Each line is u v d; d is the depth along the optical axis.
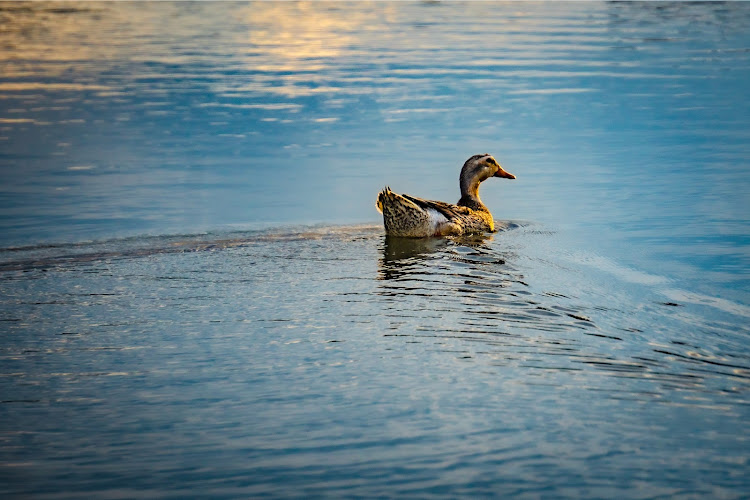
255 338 10.05
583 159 24.59
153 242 15.53
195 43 52.34
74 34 55.91
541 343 9.80
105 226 17.52
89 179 22.38
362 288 12.34
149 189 21.33
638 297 11.91
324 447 7.07
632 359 9.26
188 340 9.99
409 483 6.47
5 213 18.77
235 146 26.84
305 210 19.41
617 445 7.09
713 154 24.53
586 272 13.37
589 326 10.48
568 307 11.34
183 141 27.48
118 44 51.31
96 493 6.34
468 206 18.59
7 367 9.09
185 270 13.39
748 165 23.03
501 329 10.35
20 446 7.14
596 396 8.15
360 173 23.36
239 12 70.06
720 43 49.12
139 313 11.11
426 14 67.38
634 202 19.50
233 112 32.16
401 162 24.67
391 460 6.83
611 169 23.23
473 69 41.81
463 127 29.45
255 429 7.45
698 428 7.42
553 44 50.34
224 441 7.21
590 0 75.62
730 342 9.92
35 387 8.51
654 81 37.62
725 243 15.54
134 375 8.83
